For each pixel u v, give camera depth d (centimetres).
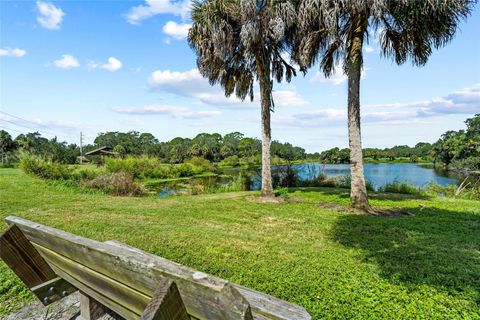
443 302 221
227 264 296
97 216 523
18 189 857
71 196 781
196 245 358
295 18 702
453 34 612
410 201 756
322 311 209
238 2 751
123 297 113
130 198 812
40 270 162
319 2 608
